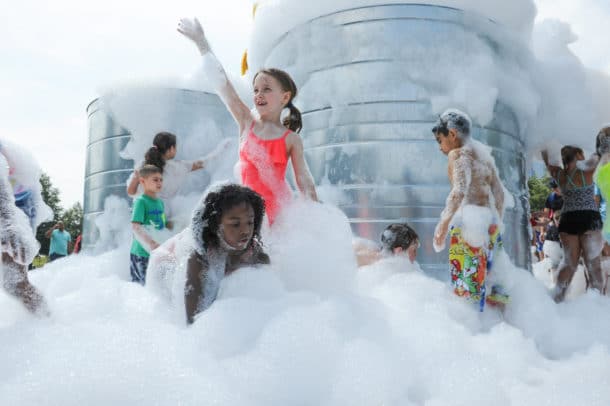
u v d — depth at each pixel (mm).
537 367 2049
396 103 4195
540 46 5328
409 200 4113
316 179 4395
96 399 1399
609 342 2525
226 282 2197
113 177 6656
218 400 1443
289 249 2688
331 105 4375
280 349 1702
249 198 2295
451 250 3123
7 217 2318
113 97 6621
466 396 1598
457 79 4215
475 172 3150
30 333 1804
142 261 4133
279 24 4801
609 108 5344
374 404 1543
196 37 3066
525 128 4859
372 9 4301
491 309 3234
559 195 5840
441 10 4293
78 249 8953
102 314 2250
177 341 1776
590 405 1592
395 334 1977
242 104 3107
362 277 3123
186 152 6438
